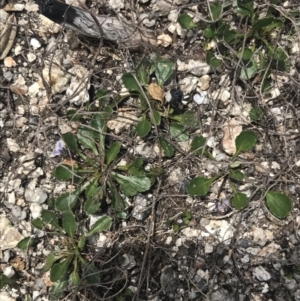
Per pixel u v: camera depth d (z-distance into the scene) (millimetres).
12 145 295
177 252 272
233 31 282
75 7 282
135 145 286
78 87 285
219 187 277
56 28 306
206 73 290
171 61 286
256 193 273
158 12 302
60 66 300
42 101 299
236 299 264
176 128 282
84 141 284
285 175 274
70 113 287
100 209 280
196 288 268
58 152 287
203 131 285
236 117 284
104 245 270
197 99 289
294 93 284
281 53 279
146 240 276
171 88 288
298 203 271
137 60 300
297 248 265
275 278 264
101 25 284
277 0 284
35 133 295
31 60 305
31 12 311
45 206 287
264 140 281
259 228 270
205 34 287
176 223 277
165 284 270
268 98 285
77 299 275
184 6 286
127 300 273
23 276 282
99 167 281
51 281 269
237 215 272
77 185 284
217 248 271
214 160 278
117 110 291
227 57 283
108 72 299
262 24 277
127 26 292
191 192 268
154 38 298
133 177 275
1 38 304
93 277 264
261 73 283
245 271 267
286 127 281
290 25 290
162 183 281
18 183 290
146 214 279
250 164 277
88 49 302
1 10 308
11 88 300
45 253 282
